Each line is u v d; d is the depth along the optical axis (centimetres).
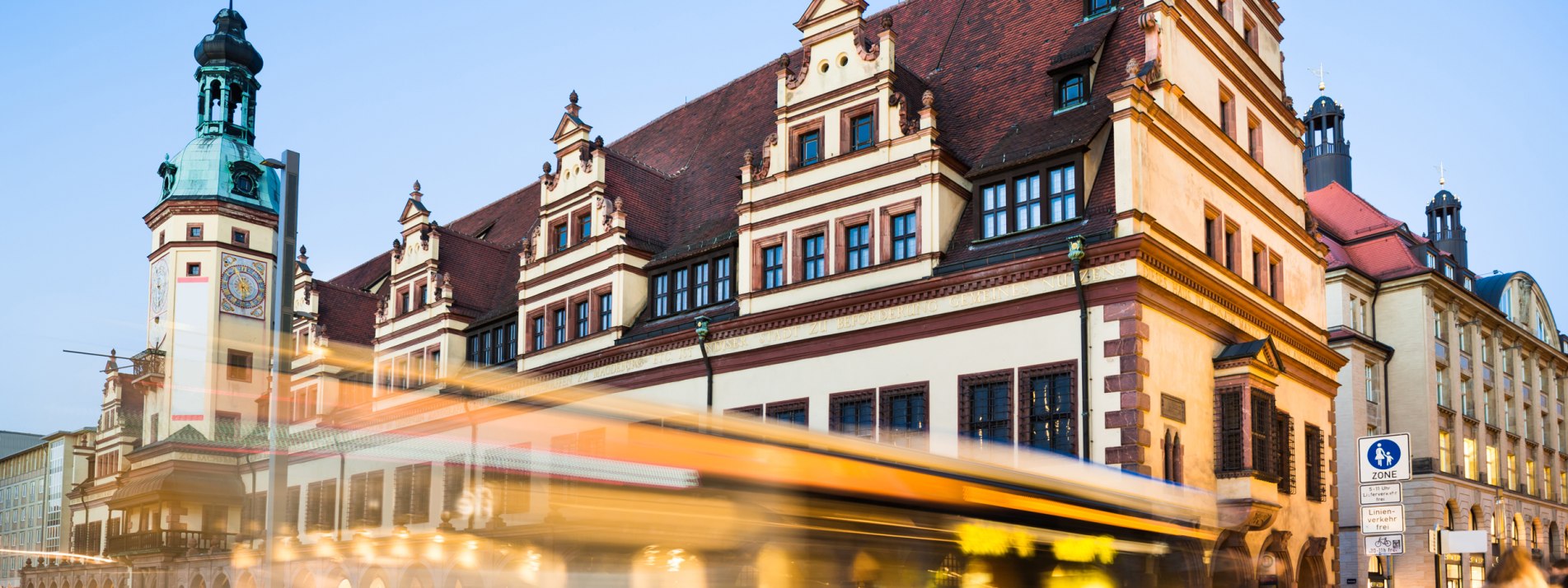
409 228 5134
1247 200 3356
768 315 3384
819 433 1694
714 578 1667
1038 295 2841
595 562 1878
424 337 4903
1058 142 2944
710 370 3541
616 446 1900
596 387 3934
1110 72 3133
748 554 1655
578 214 4212
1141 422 2641
